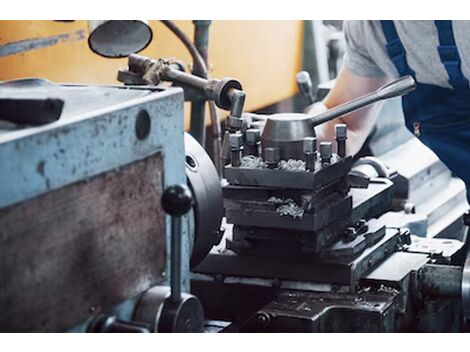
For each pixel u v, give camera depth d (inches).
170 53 109.0
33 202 38.0
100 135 41.4
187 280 50.3
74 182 40.0
